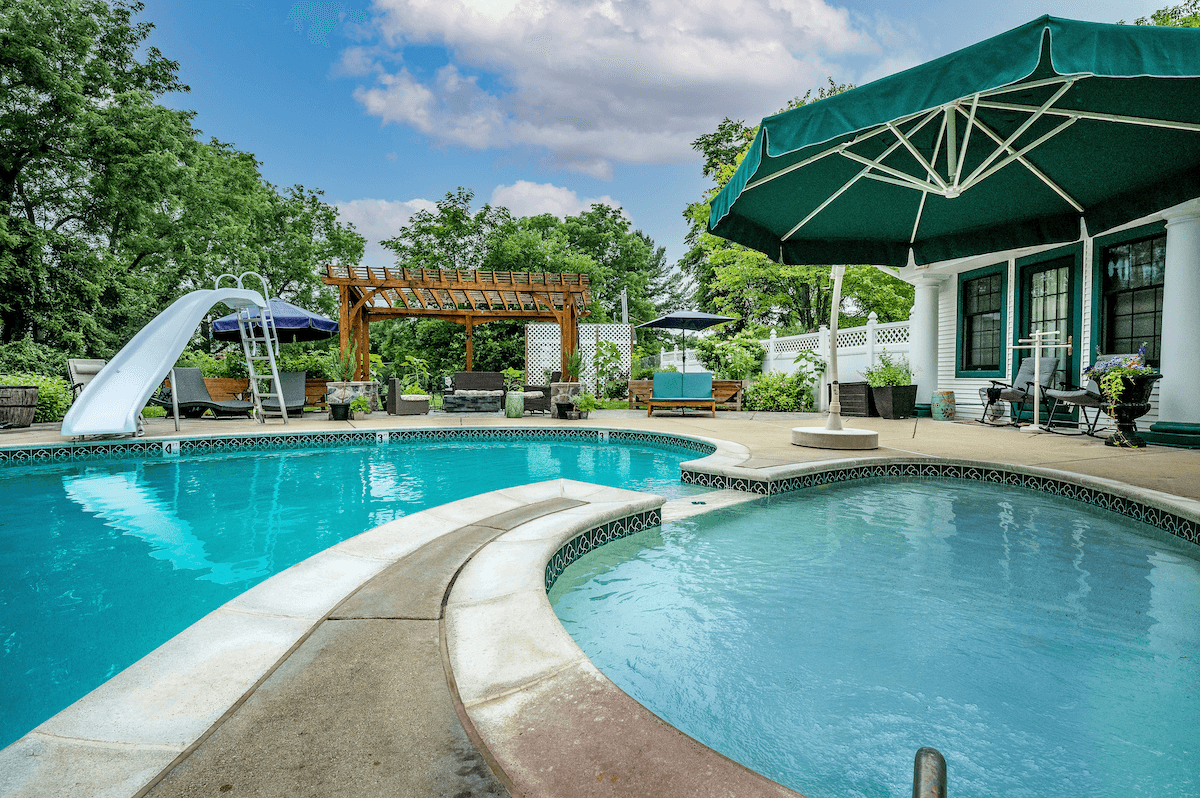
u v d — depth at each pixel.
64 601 2.63
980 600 2.58
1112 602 2.54
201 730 1.32
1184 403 6.47
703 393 11.51
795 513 4.18
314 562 2.54
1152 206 4.75
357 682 1.52
